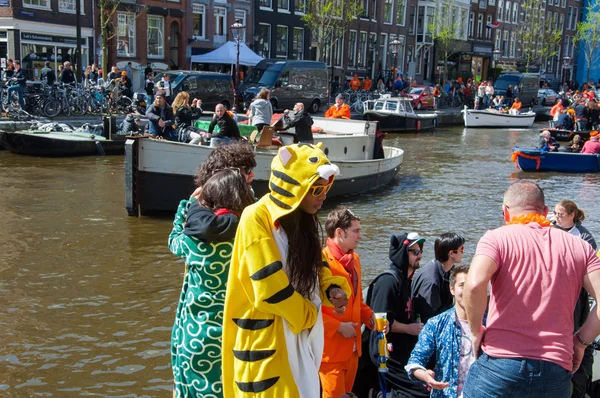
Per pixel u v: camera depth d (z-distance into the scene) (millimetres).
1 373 5176
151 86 23359
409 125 28953
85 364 5383
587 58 64562
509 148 23719
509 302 2686
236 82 28875
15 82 19312
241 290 2635
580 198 14219
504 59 59906
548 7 63062
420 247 4160
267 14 36750
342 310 2922
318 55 40125
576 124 26516
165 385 5094
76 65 25828
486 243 2764
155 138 10984
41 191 12305
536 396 2639
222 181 2936
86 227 9758
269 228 2602
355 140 14492
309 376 2686
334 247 3811
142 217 10484
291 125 12633
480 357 2775
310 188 2566
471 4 53750
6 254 8242
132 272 7715
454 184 15188
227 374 2703
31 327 6062
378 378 4152
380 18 45031
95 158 16703
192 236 2918
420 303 4168
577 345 2789
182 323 3020
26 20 26016
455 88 43625
